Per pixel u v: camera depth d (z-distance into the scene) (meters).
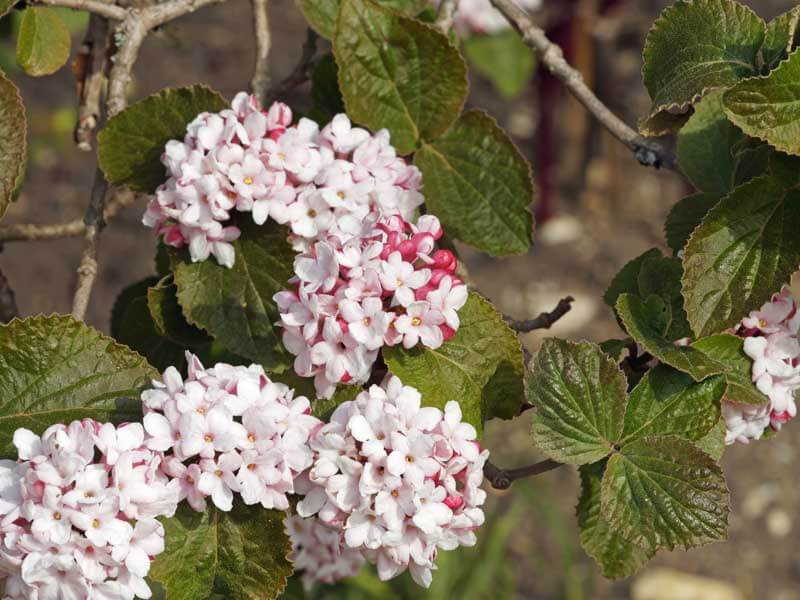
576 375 0.83
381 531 0.78
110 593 0.77
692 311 0.82
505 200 0.91
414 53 0.90
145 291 0.97
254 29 0.95
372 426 0.78
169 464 0.78
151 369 0.82
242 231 0.85
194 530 0.81
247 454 0.78
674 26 0.84
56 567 0.76
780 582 1.75
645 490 0.82
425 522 0.78
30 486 0.76
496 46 1.46
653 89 0.85
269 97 0.96
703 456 0.81
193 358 0.80
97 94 0.97
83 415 0.81
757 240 0.82
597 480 0.87
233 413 0.78
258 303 0.85
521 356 0.84
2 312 0.99
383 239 0.81
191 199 0.83
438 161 0.92
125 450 0.77
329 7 0.95
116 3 0.97
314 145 0.85
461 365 0.83
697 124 0.90
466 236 0.92
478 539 1.54
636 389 0.83
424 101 0.90
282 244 0.85
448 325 0.80
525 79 1.49
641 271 0.86
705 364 0.82
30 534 0.76
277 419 0.79
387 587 1.42
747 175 0.88
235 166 0.83
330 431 0.79
